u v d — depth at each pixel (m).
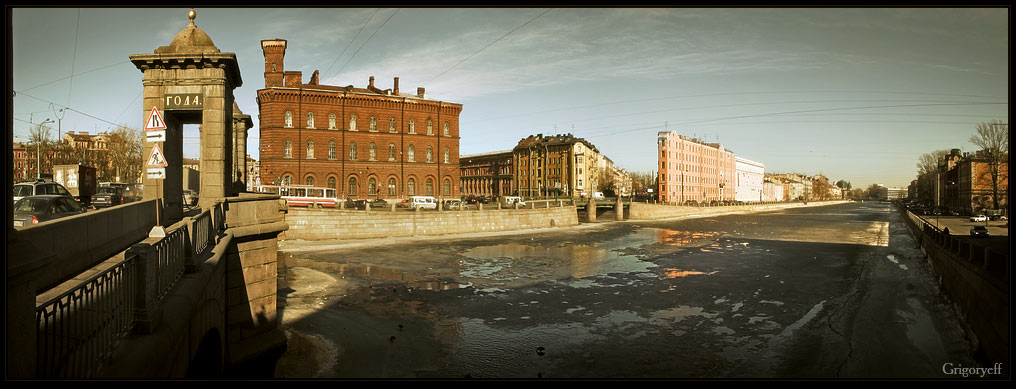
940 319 19.92
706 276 29.77
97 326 4.95
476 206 59.69
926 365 15.01
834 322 19.66
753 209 126.25
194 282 8.38
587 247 44.00
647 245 45.91
